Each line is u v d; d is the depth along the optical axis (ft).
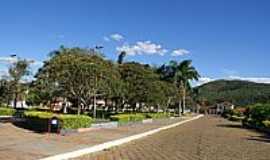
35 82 137.59
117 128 118.42
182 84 295.69
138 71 173.68
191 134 112.16
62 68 112.68
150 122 174.50
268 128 130.21
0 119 119.24
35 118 92.02
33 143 63.62
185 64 291.99
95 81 117.19
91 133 91.97
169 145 77.41
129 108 205.98
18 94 190.39
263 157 63.21
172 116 270.87
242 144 85.46
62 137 77.20
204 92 648.79
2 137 70.08
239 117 238.89
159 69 287.07
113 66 133.49
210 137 102.99
